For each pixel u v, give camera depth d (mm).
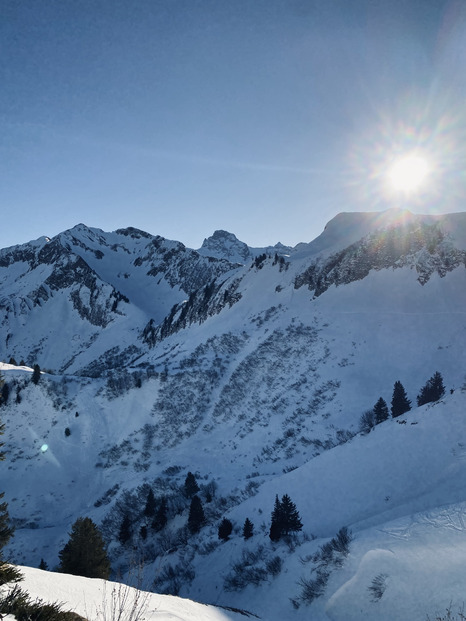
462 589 18500
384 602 20234
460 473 33281
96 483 65125
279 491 43000
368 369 73062
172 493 54625
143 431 73062
